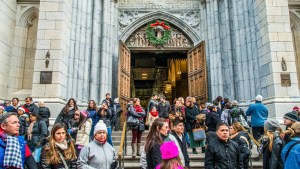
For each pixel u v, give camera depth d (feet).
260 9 40.37
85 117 21.35
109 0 51.57
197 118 28.94
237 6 46.57
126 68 52.03
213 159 13.52
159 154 12.85
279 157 14.14
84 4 45.62
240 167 13.75
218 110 35.17
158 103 34.45
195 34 54.70
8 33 41.78
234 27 46.65
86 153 13.12
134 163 25.44
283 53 36.94
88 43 45.27
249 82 42.68
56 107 34.24
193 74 53.47
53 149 12.51
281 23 37.96
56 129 13.03
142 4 56.03
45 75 35.63
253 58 42.45
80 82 42.55
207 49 52.49
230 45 47.42
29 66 43.73
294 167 10.22
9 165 9.70
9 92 41.16
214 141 13.83
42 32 36.96
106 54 48.75
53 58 36.17
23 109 26.50
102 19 49.49
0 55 39.24
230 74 46.44
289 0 48.08
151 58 86.28
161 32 56.13
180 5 56.34
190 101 29.35
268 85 37.29
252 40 42.91
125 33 54.44
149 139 13.65
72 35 42.50
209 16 52.80
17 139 10.51
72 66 41.68
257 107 28.43
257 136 27.99
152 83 106.73
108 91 48.11
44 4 37.91
